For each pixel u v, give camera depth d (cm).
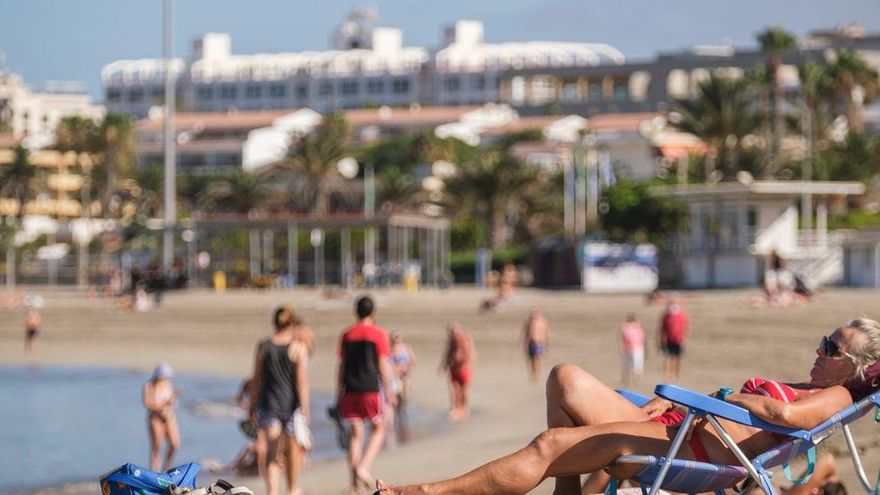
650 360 5372
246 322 8450
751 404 1004
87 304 10531
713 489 1010
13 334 8544
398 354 3641
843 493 1243
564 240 11762
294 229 11938
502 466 1008
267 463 2150
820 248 10638
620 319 7344
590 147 15225
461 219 15750
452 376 4016
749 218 10606
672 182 15112
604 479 1184
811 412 1016
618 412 1059
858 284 10256
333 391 4991
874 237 10188
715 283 10725
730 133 16525
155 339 7800
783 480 1705
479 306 8719
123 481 1005
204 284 12925
